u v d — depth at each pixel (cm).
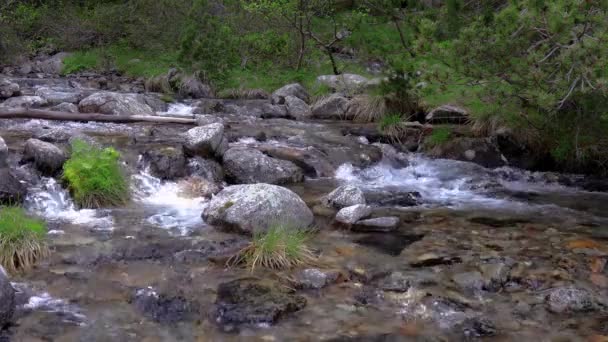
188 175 966
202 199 888
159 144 1078
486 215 862
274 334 502
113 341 486
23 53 2298
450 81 1087
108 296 562
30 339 485
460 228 792
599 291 591
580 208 918
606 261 670
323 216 814
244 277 607
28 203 801
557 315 543
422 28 1035
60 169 891
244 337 497
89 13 2394
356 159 1152
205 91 1831
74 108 1392
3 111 1251
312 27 2117
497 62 938
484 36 934
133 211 816
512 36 910
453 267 647
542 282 612
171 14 2247
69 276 601
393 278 616
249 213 733
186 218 791
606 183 1081
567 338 503
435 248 707
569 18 825
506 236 761
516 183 1091
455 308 554
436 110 1349
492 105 1201
